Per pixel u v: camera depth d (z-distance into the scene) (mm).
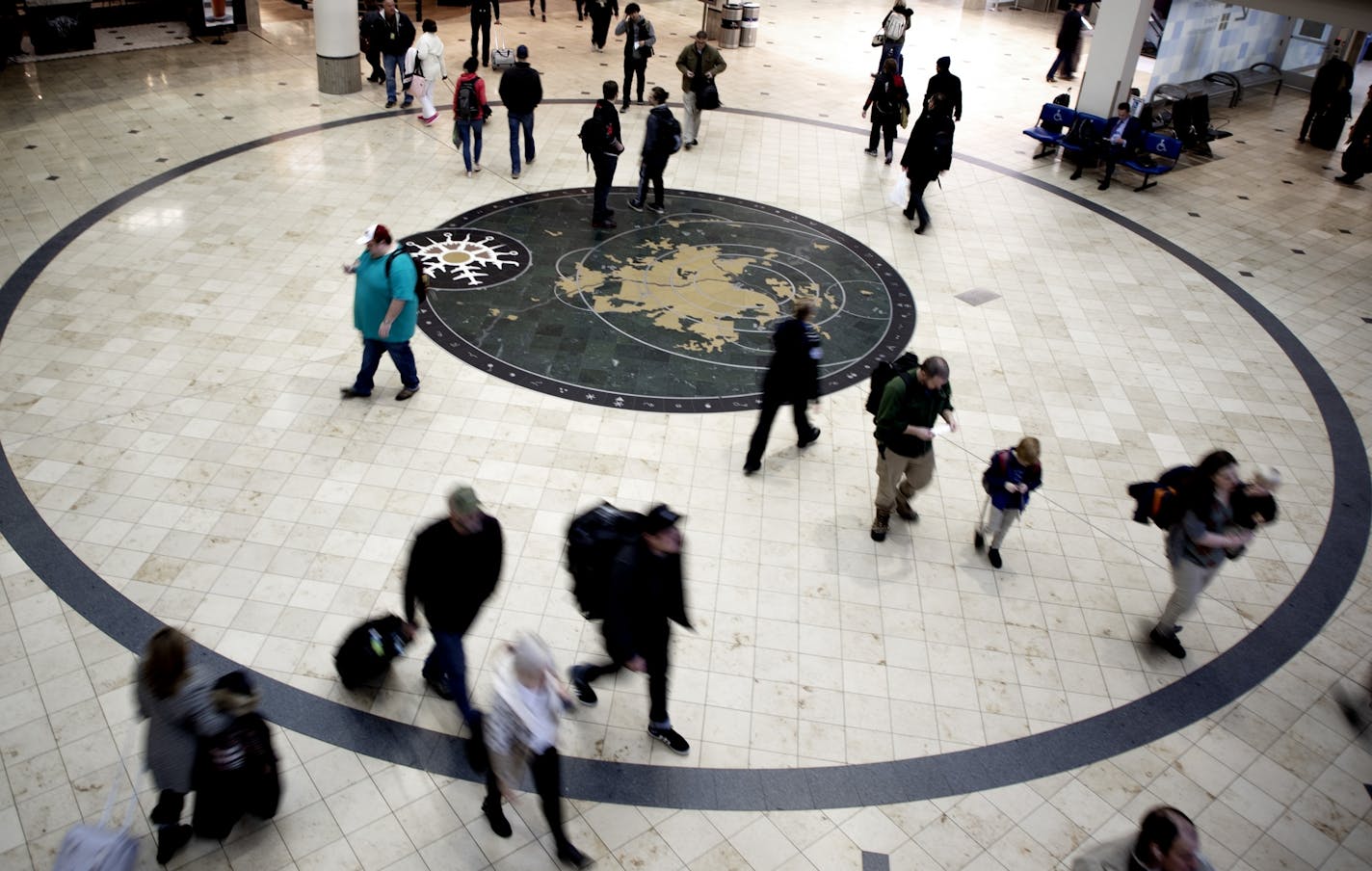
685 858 5352
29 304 9742
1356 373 10406
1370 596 7508
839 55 21016
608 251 11695
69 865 4363
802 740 6062
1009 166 15359
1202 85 19000
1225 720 6445
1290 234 13633
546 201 12852
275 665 6215
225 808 5012
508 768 4738
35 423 8109
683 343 9984
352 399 8742
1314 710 6559
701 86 14523
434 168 13625
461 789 5594
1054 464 8680
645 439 8555
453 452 8188
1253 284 12133
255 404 8570
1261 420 9516
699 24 22500
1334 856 5645
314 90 16281
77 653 6199
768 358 9836
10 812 5266
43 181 12344
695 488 8031
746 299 10891
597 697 6199
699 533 7570
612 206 12875
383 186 12938
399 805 5480
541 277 10977
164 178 12648
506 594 6820
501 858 5250
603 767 5785
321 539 7203
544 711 4668
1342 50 20719
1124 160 14617
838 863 5395
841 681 6477
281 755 5680
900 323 10664
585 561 5613
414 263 8172
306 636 6434
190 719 4648
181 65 17016
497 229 11984
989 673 6641
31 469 7613
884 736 6141
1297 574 7680
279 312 9953
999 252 12461
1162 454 8914
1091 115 15070
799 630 6820
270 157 13547
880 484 7445
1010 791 5875
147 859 5094
